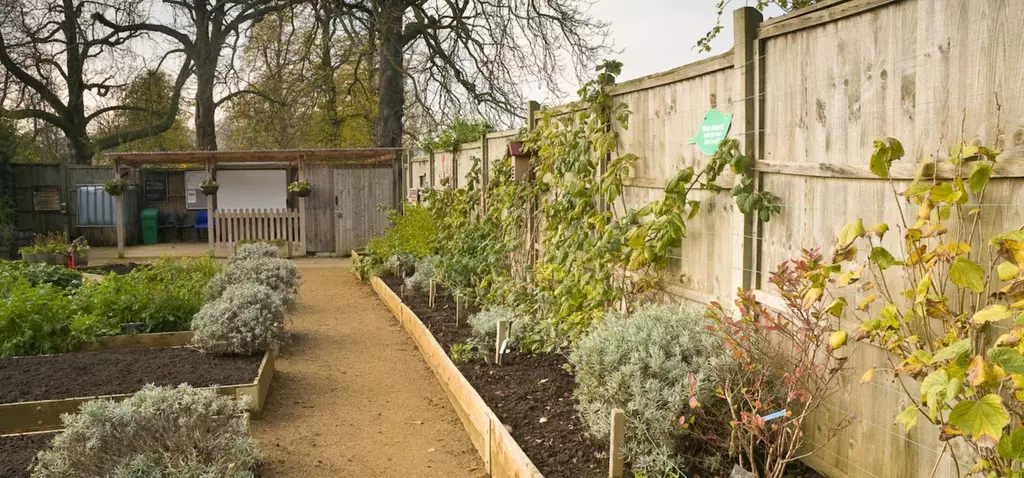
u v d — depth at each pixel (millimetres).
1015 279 2312
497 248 8180
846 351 3455
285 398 5898
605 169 5980
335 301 10656
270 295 7160
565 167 6199
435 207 11781
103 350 6688
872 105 3199
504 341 5848
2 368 5844
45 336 6574
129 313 7293
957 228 2816
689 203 4504
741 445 3568
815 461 3680
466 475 4441
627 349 4031
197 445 3920
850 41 3314
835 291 3482
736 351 3404
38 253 12844
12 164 17906
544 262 6812
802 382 3342
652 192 5297
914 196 2979
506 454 4059
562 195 6340
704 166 4547
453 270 8820
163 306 7504
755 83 3947
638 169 5465
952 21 2807
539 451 4086
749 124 3996
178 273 9453
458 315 7504
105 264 14391
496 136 9109
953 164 2748
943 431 2504
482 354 5902
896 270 3109
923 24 2936
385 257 12344
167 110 26453
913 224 3014
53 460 3729
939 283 2854
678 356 3885
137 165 18250
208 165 16359
